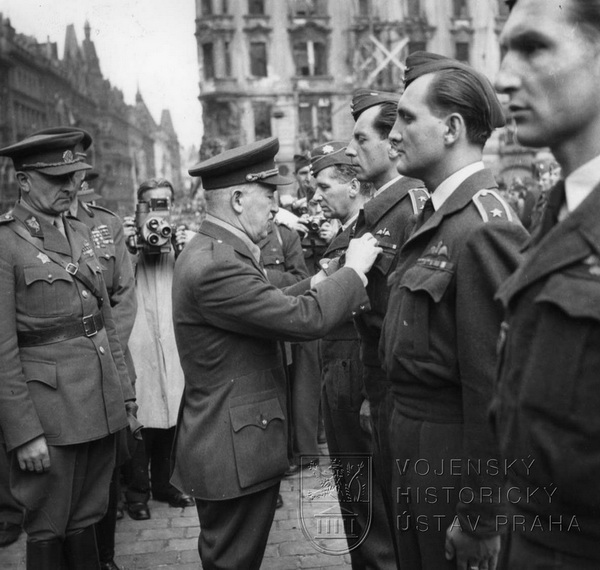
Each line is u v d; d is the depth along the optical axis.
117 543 3.72
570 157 1.20
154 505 4.25
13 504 3.66
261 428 2.45
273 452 2.47
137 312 4.23
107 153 37.31
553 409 1.16
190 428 2.50
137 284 4.27
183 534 3.82
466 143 1.96
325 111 41.75
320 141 41.09
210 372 2.48
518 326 1.23
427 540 1.96
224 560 2.47
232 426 2.43
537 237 1.26
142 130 38.03
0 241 2.74
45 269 2.78
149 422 4.11
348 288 2.40
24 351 2.77
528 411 1.20
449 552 1.85
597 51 1.14
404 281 1.96
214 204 2.53
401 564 2.12
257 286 2.38
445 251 1.87
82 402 2.80
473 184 1.92
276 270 4.45
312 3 41.00
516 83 1.20
